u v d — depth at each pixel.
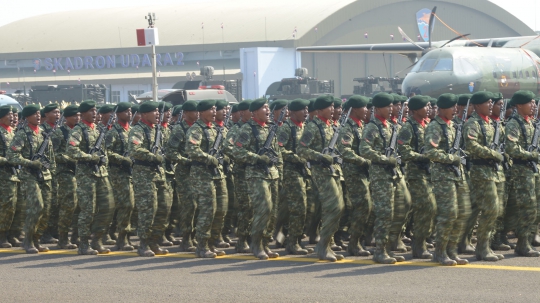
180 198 20.58
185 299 13.98
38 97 78.00
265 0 138.50
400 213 17.64
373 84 90.56
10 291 14.96
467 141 17.25
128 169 20.23
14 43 141.00
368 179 18.58
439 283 14.97
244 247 19.98
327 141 18.17
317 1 130.00
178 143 20.16
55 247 21.22
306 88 81.12
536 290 14.15
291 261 18.06
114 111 20.25
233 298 13.99
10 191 20.59
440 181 16.98
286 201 20.30
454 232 17.30
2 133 20.88
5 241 21.08
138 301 13.91
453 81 52.56
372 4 124.62
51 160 20.59
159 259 18.66
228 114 19.81
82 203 19.50
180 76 120.88
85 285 15.41
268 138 18.50
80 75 132.50
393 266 17.05
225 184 19.34
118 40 133.75
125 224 20.39
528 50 60.25
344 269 16.77
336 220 17.86
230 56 123.75
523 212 18.12
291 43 113.81
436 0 130.62
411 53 75.44
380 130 17.52
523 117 18.53
